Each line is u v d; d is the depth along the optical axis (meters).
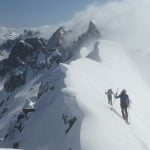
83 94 31.81
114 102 35.88
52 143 26.95
